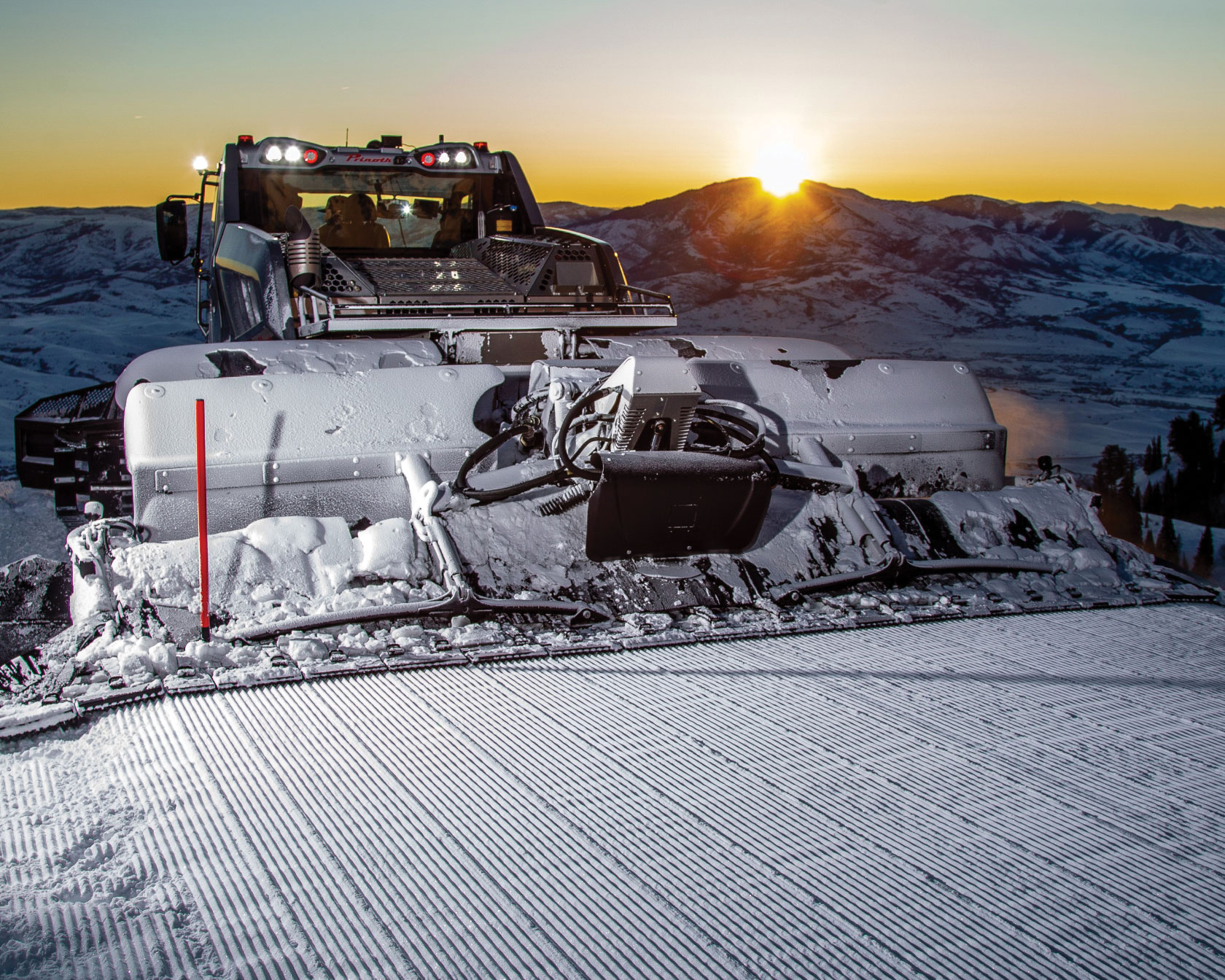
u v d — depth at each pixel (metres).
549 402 4.84
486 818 2.68
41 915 2.21
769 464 4.61
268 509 4.43
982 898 2.34
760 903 2.30
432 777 2.92
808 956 2.10
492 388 4.89
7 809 2.71
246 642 3.87
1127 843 2.61
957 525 5.18
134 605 3.89
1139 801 2.85
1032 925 2.23
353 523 4.56
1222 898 2.36
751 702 3.54
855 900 2.32
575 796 2.81
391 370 4.80
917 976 2.04
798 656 4.04
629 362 4.29
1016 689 3.71
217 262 7.16
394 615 4.08
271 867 2.42
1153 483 46.19
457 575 4.20
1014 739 3.27
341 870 2.41
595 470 4.35
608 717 3.39
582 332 6.17
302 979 1.99
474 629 4.10
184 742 3.14
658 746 3.17
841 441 5.28
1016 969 2.07
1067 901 2.33
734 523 4.56
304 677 3.67
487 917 2.22
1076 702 3.60
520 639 4.07
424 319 5.63
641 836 2.60
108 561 4.00
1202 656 4.10
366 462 4.54
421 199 7.46
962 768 3.05
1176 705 3.58
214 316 7.45
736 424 4.91
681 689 3.66
